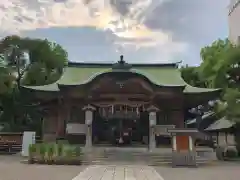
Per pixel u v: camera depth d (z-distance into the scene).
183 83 36.00
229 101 31.25
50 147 24.81
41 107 35.91
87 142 30.22
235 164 25.95
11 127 44.97
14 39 46.59
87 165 23.98
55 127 35.38
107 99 32.66
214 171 20.62
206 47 41.47
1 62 47.00
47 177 16.77
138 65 40.69
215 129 35.59
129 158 26.39
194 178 17.00
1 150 34.69
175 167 23.05
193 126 47.66
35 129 46.06
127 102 32.41
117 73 31.61
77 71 39.28
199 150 31.39
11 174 17.89
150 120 30.25
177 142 24.00
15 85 44.81
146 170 20.69
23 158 28.34
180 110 33.91
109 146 33.56
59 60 52.28
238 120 31.11
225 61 33.38
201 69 38.66
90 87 32.19
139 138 36.34
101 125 36.47
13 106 44.69
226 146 35.00
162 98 33.38
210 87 39.44
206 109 42.53
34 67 46.94
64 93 32.66
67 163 24.48
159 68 40.34
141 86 32.03
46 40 49.75
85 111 31.77
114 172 19.34
